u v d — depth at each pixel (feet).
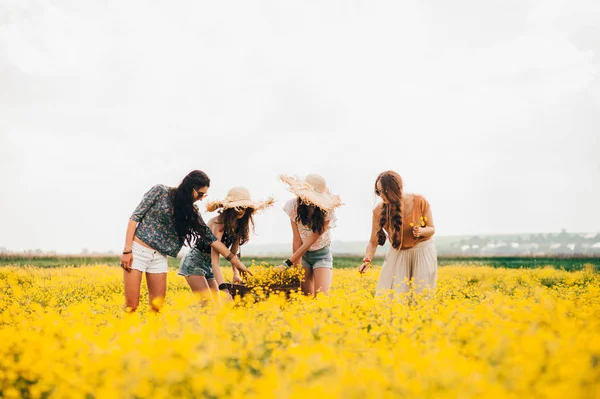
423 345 13.93
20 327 18.12
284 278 25.75
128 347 13.30
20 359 13.62
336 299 19.90
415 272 25.07
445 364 11.16
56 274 46.06
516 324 15.15
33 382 13.11
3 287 31.37
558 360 11.17
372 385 10.44
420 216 25.09
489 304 20.92
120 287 39.11
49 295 31.71
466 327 15.35
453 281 39.83
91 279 42.65
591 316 17.65
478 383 10.11
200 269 26.35
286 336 15.99
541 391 10.00
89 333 15.55
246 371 12.78
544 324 16.30
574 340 13.03
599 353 12.32
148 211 23.66
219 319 16.20
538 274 47.67
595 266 56.39
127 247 23.27
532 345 11.96
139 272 23.44
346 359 12.96
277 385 10.40
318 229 25.85
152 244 23.45
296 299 22.38
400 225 24.62
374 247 26.18
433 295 23.27
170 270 50.65
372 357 12.92
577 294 26.53
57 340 15.02
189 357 11.76
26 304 26.05
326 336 15.07
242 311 17.87
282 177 26.02
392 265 25.49
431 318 18.03
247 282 25.44
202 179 23.75
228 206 25.41
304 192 25.59
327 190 26.76
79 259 66.33
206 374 11.06
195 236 24.29
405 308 19.36
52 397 11.50
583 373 10.48
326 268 26.89
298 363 11.35
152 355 12.21
